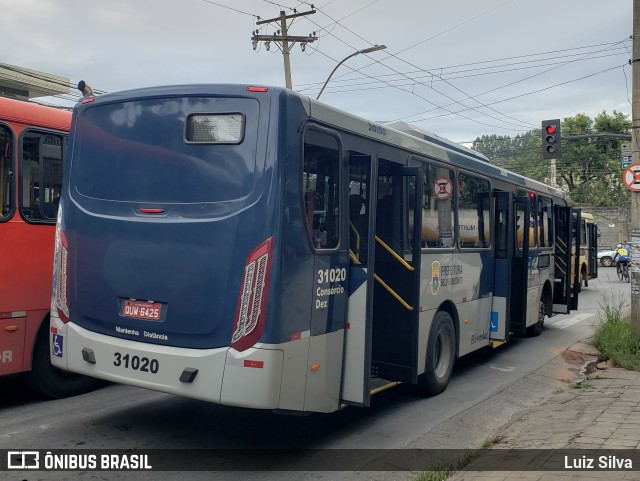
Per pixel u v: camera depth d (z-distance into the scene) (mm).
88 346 5500
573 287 14219
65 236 5773
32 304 6605
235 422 6383
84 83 7371
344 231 5652
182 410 6695
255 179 4891
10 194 6434
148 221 5219
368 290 5648
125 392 7387
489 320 9641
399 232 6871
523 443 5832
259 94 4984
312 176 5254
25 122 6629
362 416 6867
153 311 5156
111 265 5398
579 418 6539
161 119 5332
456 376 9016
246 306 4789
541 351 11047
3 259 6344
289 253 4875
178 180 5195
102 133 5664
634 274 10164
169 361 5012
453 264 8141
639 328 10133
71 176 5832
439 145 8445
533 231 11578
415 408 7270
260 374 4723
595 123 50750
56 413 6496
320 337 5297
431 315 7492
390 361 6891
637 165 10133
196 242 4996
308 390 5152
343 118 5695
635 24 10195
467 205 8727
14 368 6449
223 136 5062
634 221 10180
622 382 8320
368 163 5867
